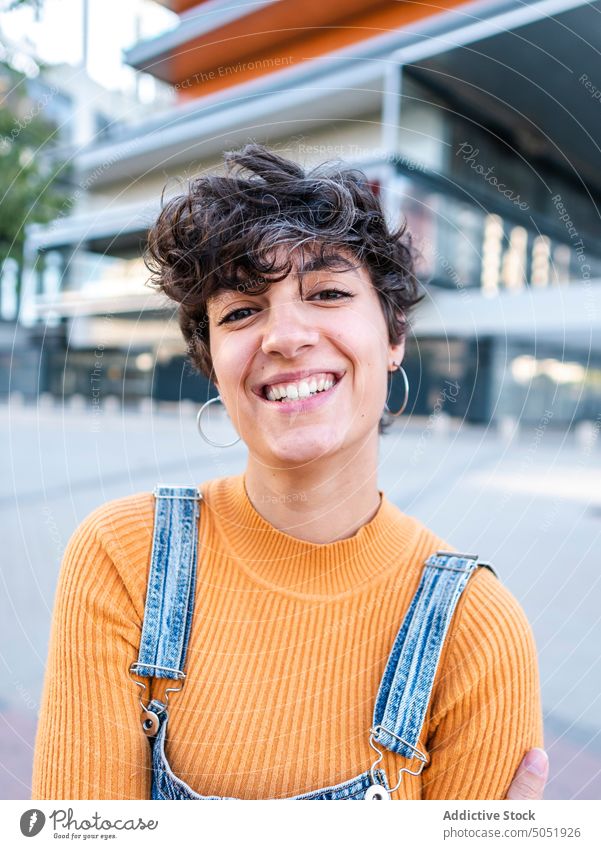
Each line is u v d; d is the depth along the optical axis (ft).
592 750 4.35
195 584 1.95
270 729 1.79
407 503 9.37
